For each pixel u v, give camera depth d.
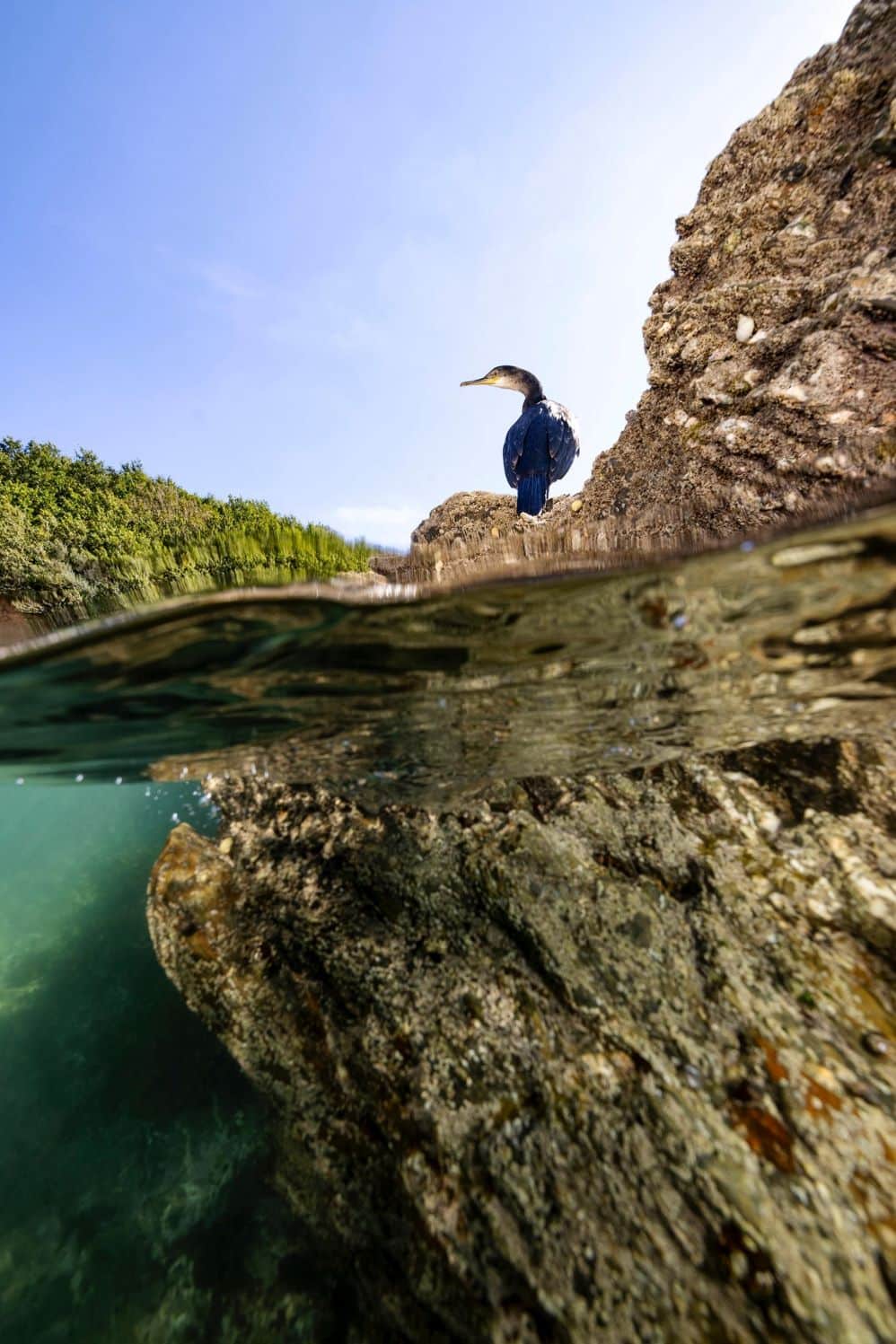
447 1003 3.19
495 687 2.94
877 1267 1.89
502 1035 2.96
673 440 4.98
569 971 3.06
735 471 4.20
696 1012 2.73
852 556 1.98
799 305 4.34
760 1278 1.98
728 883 3.12
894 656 2.54
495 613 2.34
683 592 2.25
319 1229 3.26
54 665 2.43
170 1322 3.44
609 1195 2.34
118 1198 4.29
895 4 4.13
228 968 3.85
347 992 3.47
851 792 3.25
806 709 3.09
